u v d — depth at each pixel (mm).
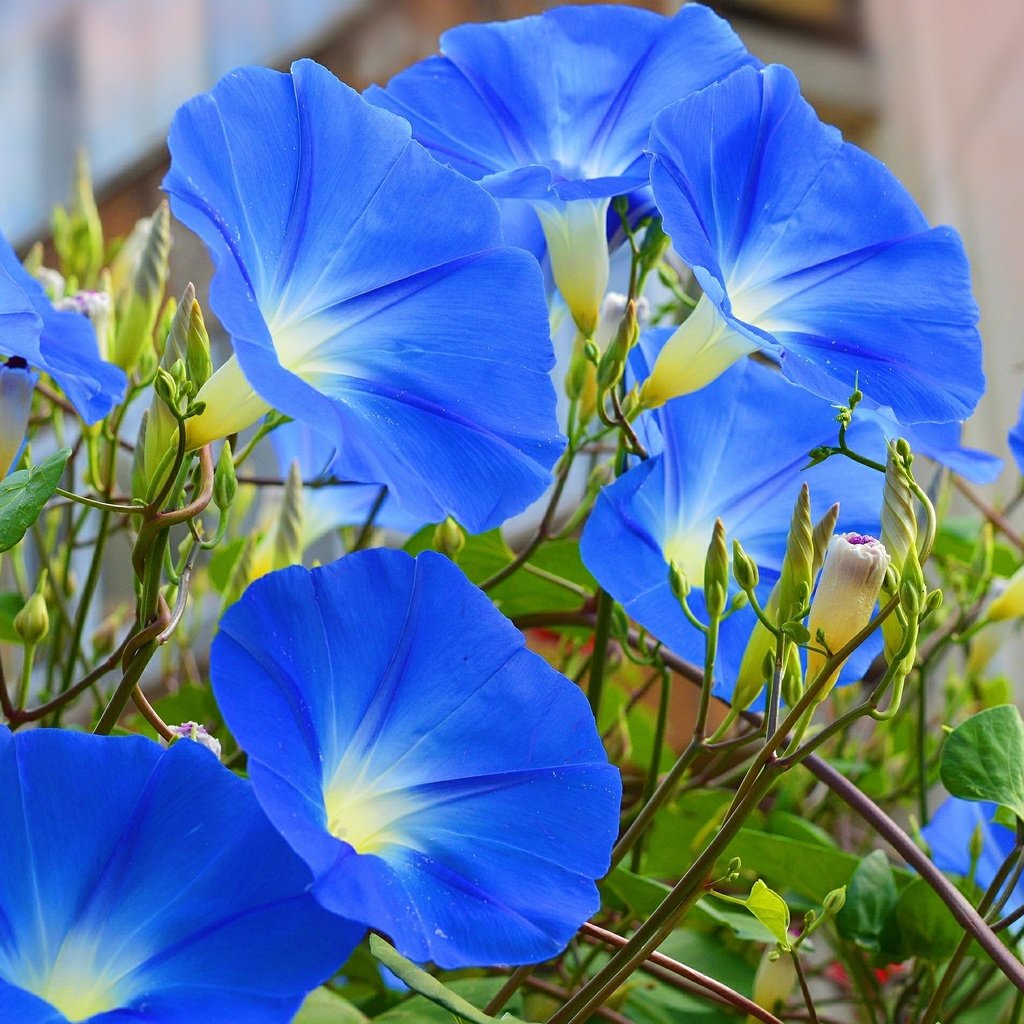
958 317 858
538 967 946
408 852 780
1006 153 1778
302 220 812
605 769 795
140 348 950
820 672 808
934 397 843
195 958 744
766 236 867
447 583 797
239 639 766
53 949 751
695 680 925
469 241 829
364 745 793
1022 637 1503
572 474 1278
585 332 909
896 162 1847
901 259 865
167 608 806
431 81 906
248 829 752
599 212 905
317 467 1016
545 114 905
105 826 753
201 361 807
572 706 801
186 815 753
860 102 1851
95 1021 732
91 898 751
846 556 798
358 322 824
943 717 1162
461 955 757
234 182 792
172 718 1020
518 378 819
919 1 1855
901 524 795
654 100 898
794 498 917
